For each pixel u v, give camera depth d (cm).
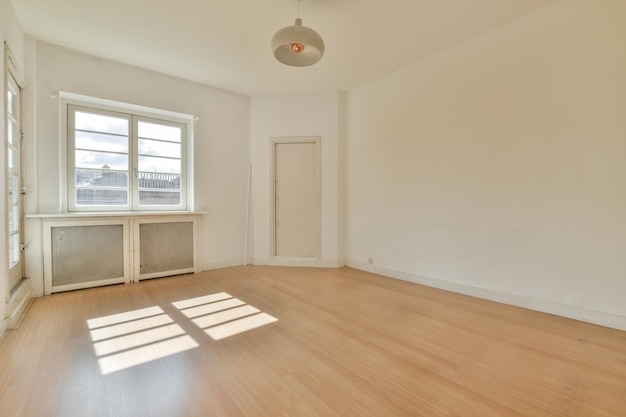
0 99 237
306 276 427
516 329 250
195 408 153
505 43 308
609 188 252
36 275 327
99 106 383
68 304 306
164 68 403
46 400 158
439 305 309
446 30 320
